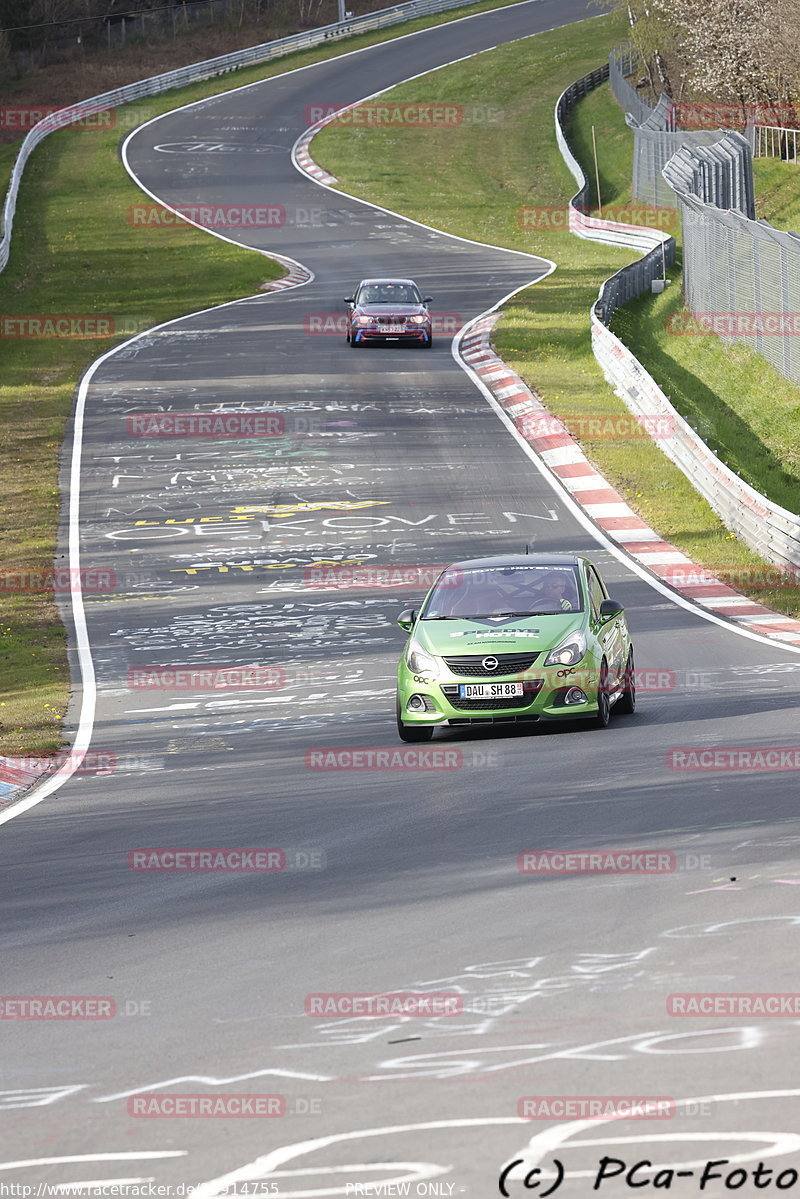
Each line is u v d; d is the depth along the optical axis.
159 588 88.00
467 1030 21.78
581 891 29.38
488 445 120.50
